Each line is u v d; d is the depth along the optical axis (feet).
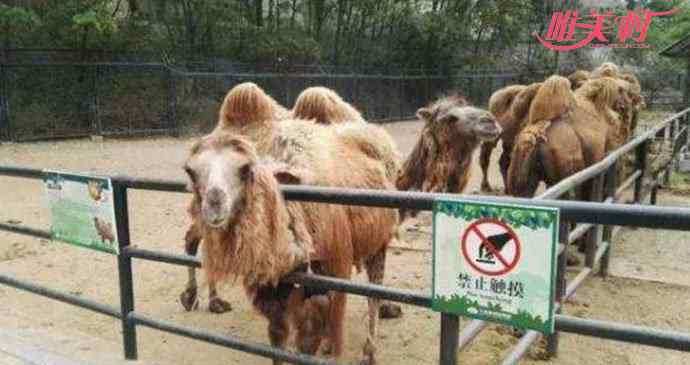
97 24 57.52
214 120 70.28
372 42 97.25
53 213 13.93
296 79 79.05
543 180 24.22
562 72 117.91
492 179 42.04
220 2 73.31
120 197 12.60
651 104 112.16
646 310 18.70
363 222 13.47
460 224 8.47
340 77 83.51
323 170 12.30
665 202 33.99
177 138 65.46
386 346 16.16
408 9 99.30
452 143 20.24
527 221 7.91
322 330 12.23
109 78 64.13
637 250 25.48
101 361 13.29
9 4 58.18
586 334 8.05
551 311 7.92
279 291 11.07
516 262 8.07
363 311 18.67
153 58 67.31
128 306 13.12
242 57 78.79
